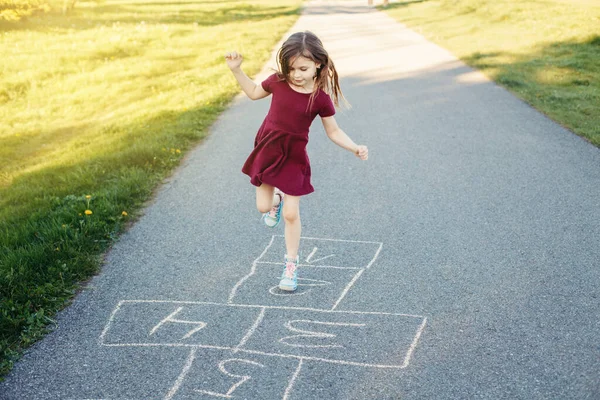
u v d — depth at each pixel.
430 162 6.55
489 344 3.23
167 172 6.34
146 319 3.53
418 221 4.98
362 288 3.88
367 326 3.43
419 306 3.65
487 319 3.49
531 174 6.10
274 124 3.57
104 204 5.15
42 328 3.42
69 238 4.52
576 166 6.33
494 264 4.19
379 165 6.49
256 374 3.00
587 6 20.41
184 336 3.35
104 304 3.71
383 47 14.88
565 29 15.38
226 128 8.06
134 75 12.23
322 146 7.25
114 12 25.47
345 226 4.89
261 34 17.31
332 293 3.83
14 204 5.70
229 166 6.52
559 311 3.56
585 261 4.21
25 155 7.92
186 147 7.22
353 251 4.43
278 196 3.93
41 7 21.08
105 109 10.12
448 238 4.64
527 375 2.97
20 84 11.77
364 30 18.80
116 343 3.29
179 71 12.43
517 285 3.89
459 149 6.99
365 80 11.02
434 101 9.36
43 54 14.34
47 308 3.62
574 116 8.27
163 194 5.71
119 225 4.90
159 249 4.50
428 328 3.40
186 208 5.34
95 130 8.55
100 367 3.07
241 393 2.86
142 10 27.02
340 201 5.46
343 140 3.65
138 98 10.49
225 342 3.29
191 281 4.01
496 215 5.08
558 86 10.11
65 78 12.35
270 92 3.64
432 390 2.87
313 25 20.58
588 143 7.12
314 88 3.47
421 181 5.96
